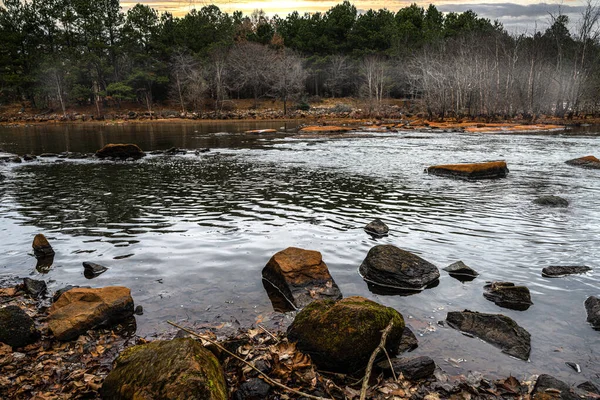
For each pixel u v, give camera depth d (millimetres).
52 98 94000
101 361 5215
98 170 21875
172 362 4203
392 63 101500
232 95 106500
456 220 11469
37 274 7977
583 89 65062
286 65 90500
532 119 61531
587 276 7598
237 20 132875
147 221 11633
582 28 65375
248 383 4668
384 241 9711
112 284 7469
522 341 5465
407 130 49969
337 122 68562
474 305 6625
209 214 12398
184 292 7133
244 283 7504
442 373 4906
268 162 24406
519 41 79000
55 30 96625
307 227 10922
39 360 5246
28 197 15070
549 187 16141
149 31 97625
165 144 37062
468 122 61000
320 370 5098
